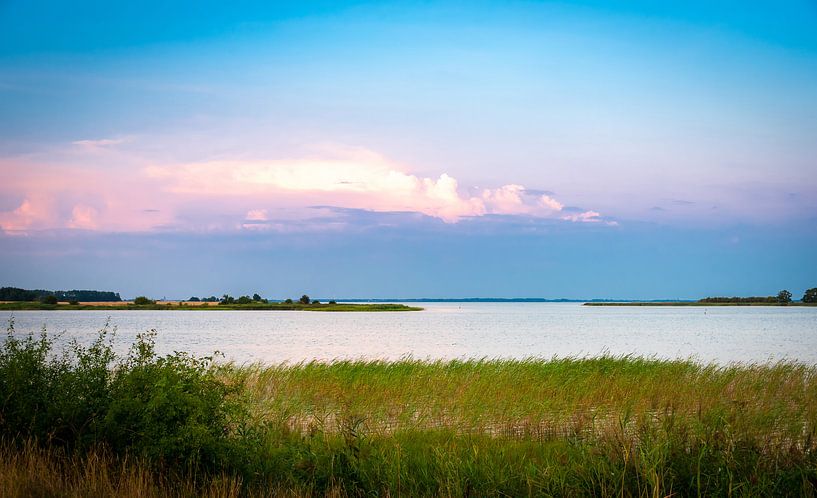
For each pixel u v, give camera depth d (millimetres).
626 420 11969
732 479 8148
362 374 20844
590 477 8586
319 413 15148
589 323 117188
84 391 9688
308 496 8477
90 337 58906
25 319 115062
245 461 9234
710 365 23234
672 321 126938
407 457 10094
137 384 9320
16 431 9617
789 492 8117
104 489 8125
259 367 22438
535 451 10953
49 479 8375
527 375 20656
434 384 18875
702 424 10250
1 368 9930
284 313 189250
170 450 8758
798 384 19000
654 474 7938
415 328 94188
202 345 54844
